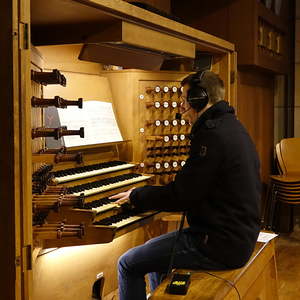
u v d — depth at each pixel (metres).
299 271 4.01
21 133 1.69
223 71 3.72
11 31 1.64
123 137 3.30
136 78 3.31
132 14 2.34
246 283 2.18
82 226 2.04
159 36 2.70
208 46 3.34
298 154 4.96
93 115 2.95
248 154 2.18
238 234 2.14
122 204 2.54
